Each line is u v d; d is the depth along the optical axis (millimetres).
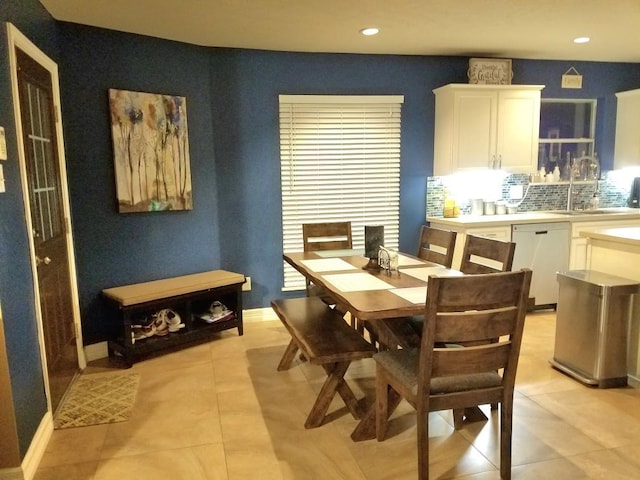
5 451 2104
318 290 3666
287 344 3900
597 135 5293
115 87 3621
